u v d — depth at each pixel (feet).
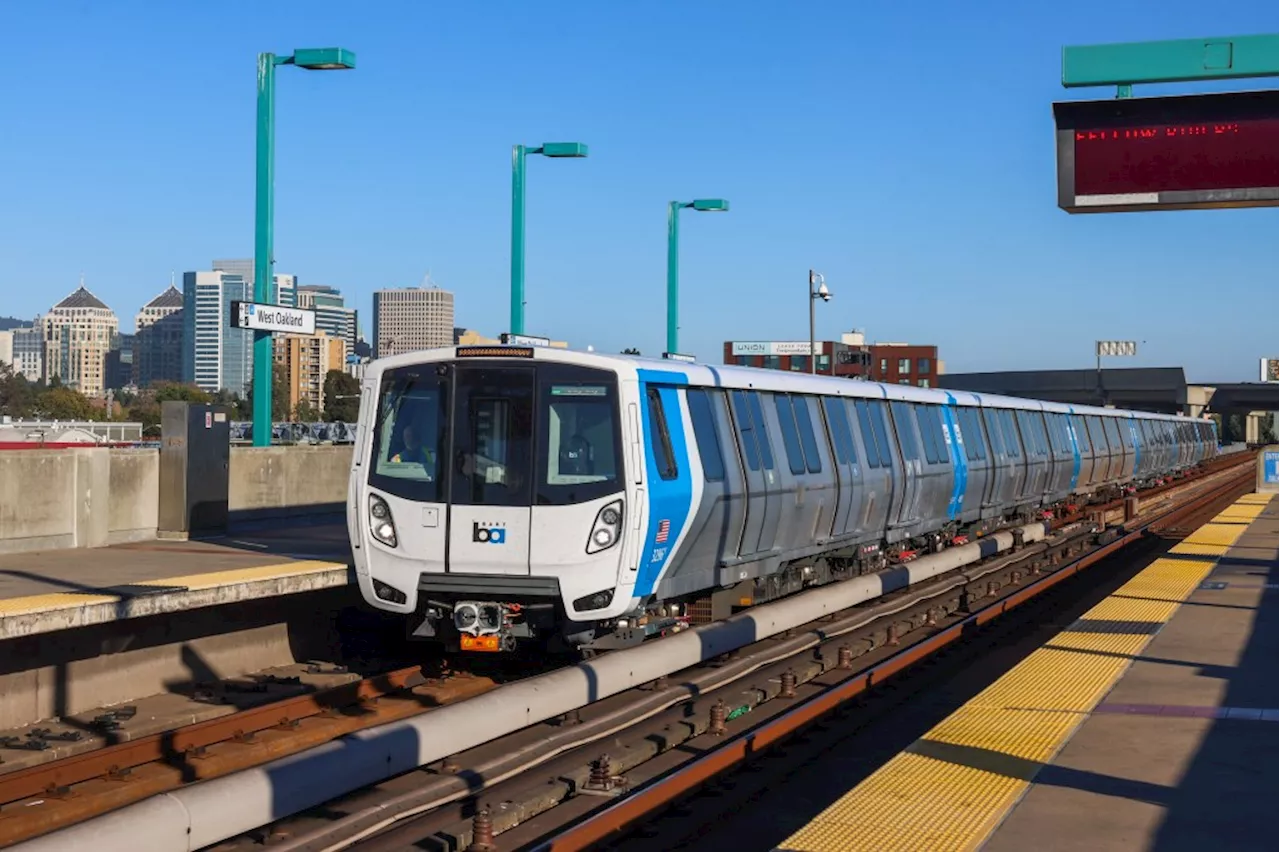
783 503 53.31
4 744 32.63
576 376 41.52
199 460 58.49
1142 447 160.86
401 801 28.04
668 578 44.45
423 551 41.32
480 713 32.30
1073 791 28.07
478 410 41.63
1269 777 29.32
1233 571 72.13
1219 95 58.95
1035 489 106.01
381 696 39.17
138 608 36.55
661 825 27.76
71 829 21.98
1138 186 60.03
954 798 27.43
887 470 67.21
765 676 45.39
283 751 33.04
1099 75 58.59
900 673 45.57
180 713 37.01
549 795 28.63
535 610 41.27
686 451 44.65
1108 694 38.60
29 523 51.44
